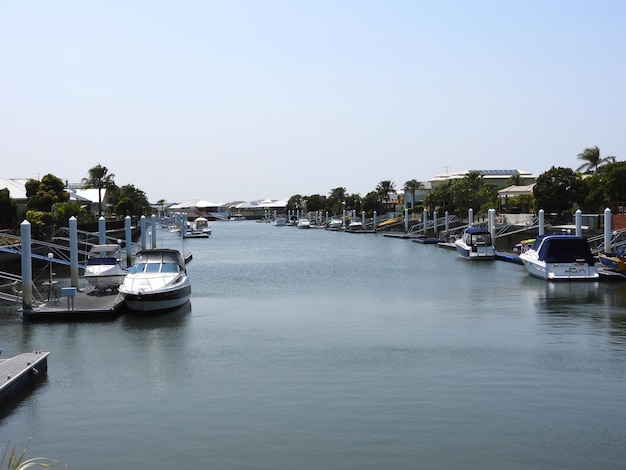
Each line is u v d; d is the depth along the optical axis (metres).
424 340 31.58
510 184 150.62
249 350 29.81
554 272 53.34
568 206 95.06
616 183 88.19
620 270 54.19
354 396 22.67
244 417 20.70
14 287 45.31
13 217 73.12
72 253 45.91
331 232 176.62
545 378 24.67
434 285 53.44
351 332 33.78
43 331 34.19
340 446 18.33
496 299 44.81
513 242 93.56
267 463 17.33
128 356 28.89
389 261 78.69
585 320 36.44
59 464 17.48
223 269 70.38
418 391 23.16
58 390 23.81
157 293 38.44
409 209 168.75
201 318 37.97
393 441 18.62
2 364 24.92
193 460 17.61
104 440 19.02
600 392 22.91
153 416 20.92
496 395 22.61
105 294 44.31
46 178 100.06
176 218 189.88
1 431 19.78
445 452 17.86
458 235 112.25
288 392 23.23
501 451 17.92
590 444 18.38
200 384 24.42
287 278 60.44
